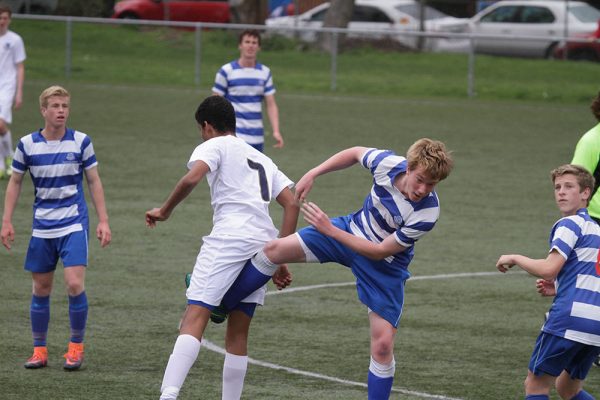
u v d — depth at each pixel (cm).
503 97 9094
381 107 8188
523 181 5453
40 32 9938
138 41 10194
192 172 2125
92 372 2452
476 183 5366
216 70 9544
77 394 2281
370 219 2164
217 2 11831
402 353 2708
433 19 11344
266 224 2181
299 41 10156
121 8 11362
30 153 2461
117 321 2905
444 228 4331
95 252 3731
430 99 8800
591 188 2052
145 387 2345
